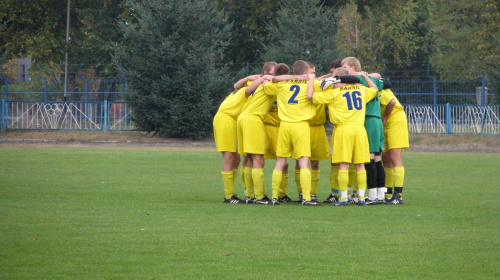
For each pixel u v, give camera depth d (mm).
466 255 18984
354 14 148375
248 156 31219
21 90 109625
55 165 50375
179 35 89125
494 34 106375
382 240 21047
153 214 26344
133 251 19406
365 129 29453
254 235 21812
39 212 26641
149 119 86875
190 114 85875
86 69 117562
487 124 85938
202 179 41406
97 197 32031
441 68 142875
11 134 90812
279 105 29859
